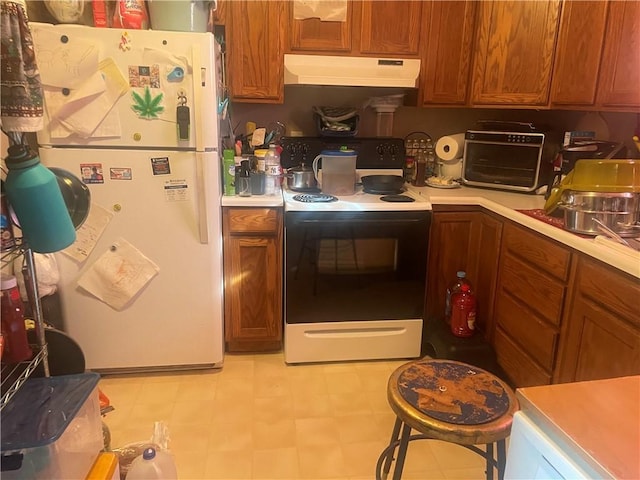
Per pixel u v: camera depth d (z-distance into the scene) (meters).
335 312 2.39
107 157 2.01
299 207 2.23
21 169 1.01
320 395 2.19
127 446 1.52
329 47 2.53
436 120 3.02
